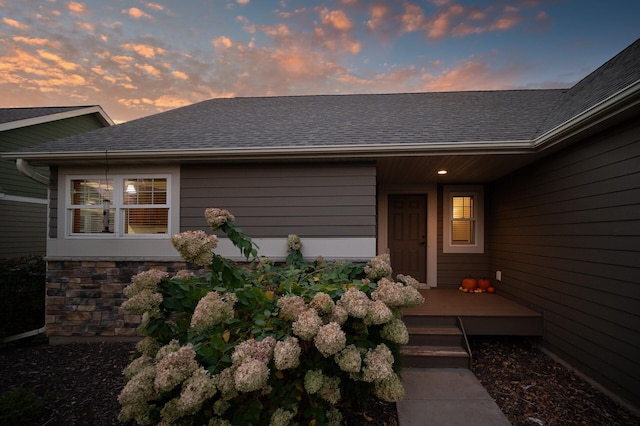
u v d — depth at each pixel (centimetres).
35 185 860
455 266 618
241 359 158
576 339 353
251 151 414
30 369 357
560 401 296
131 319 451
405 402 285
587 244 337
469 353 362
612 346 302
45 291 509
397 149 402
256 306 210
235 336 201
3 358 392
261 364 153
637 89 239
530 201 456
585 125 309
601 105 276
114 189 464
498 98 612
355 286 243
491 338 462
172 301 210
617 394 294
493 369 365
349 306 196
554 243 396
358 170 446
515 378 343
